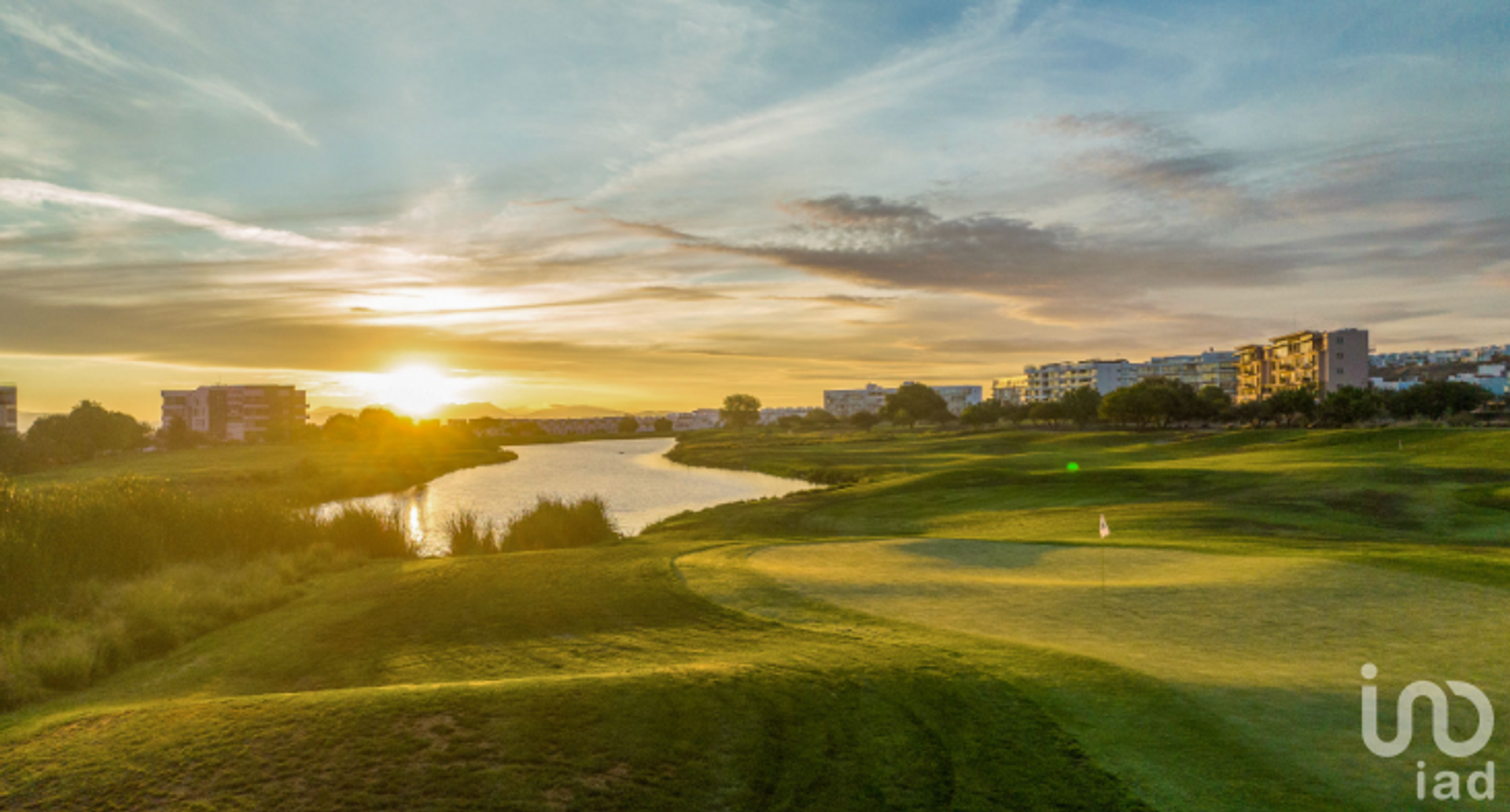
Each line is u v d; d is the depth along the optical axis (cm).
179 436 15562
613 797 795
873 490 5212
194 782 809
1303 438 7062
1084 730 926
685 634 1497
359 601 2128
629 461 13138
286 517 3356
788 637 1395
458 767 837
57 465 9925
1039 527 3262
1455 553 2089
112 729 957
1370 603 1469
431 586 2228
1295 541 2573
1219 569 1902
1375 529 2972
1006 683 1072
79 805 772
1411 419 10206
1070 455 8331
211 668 1590
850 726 956
